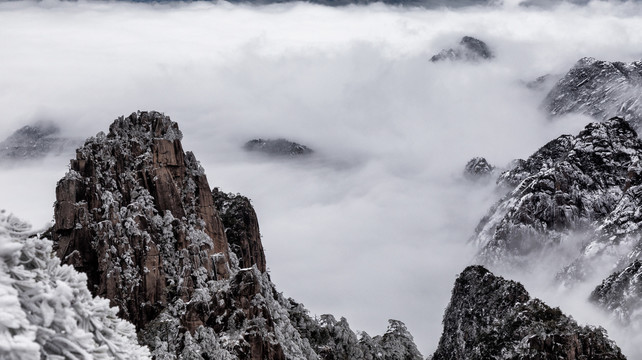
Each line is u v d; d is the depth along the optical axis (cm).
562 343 11088
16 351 1628
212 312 9481
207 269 10519
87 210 9906
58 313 1866
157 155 10988
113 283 9619
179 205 10806
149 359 2202
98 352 1961
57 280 1934
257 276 9850
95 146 10656
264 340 9275
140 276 9856
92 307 2070
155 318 9638
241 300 9594
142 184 10769
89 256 9706
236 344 9075
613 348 11194
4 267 1823
